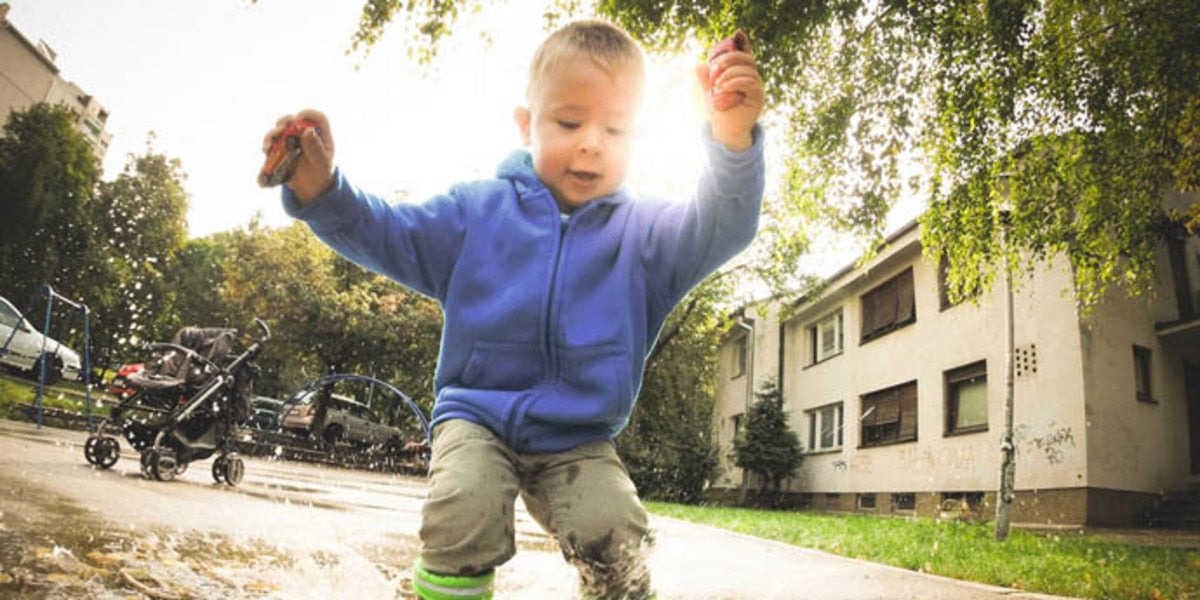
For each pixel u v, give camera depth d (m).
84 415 9.75
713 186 1.40
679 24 5.74
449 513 1.30
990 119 5.42
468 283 1.54
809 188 7.00
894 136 6.52
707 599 2.85
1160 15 4.98
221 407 5.34
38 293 8.38
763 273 17.91
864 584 3.51
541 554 3.57
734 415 22.20
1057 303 10.29
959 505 11.57
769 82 5.79
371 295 19.94
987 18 4.97
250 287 19.28
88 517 2.61
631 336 1.52
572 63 1.49
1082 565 4.45
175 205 30.77
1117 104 5.32
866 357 15.26
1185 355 10.75
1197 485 9.79
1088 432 9.68
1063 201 5.88
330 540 3.06
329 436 17.03
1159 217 6.13
